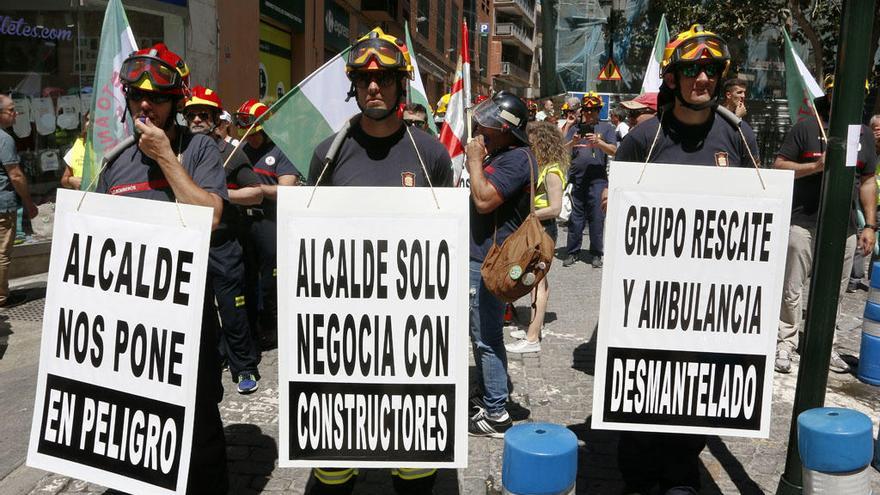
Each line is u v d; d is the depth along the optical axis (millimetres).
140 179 2639
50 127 7973
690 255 2533
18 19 7590
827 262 2803
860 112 2725
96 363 2482
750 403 2586
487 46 40844
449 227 2385
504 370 3691
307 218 2396
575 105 8820
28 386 4508
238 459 3467
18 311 6262
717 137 2770
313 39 14547
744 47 20094
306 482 3240
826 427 2428
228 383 4586
